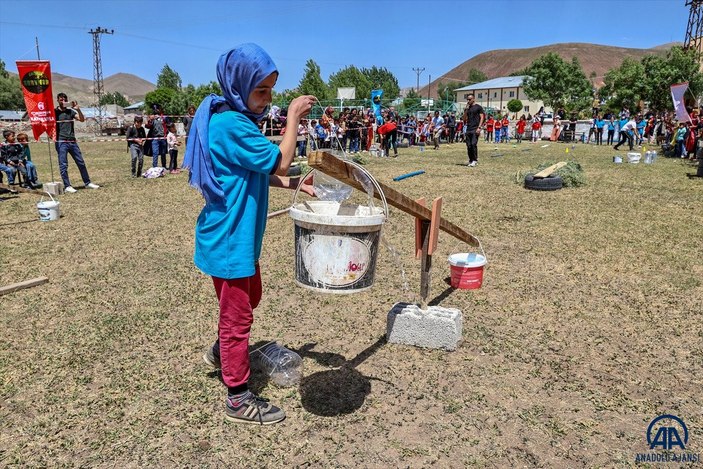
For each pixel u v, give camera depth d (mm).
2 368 3402
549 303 4461
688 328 3941
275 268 5441
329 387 3127
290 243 6434
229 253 2447
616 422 2797
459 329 3686
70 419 2848
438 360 3461
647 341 3738
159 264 5652
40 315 4277
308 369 3336
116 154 21609
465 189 10383
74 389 3145
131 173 14023
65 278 5215
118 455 2551
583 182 10664
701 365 3396
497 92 90188
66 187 10711
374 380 3207
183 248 6309
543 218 7684
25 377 3291
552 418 2830
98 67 58469
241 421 2775
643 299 4527
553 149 22125
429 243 3500
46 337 3857
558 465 2471
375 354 3547
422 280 3607
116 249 6285
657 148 22094
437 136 22906
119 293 4773
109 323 4090
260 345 3650
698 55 36344
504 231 6934
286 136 2359
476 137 14500
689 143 16641
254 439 2658
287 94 63656
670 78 35781
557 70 59562
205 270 2525
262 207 2553
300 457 2520
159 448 2596
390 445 2602
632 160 15312
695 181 11289
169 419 2832
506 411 2891
